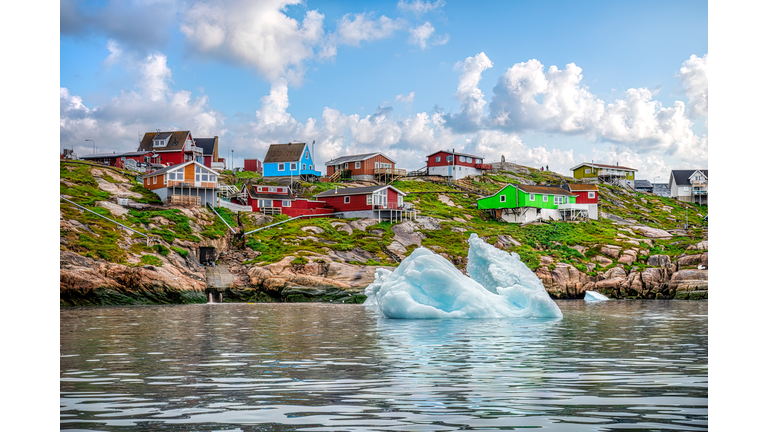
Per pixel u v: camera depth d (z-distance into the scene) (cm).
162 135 10156
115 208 5975
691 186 11525
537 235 7331
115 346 1817
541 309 3003
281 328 2452
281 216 7294
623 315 3250
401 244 6662
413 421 881
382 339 2000
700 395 1066
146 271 4609
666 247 6575
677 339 1991
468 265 3619
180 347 1791
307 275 5269
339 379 1223
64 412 945
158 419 896
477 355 1585
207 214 6412
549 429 838
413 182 10350
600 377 1245
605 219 9112
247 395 1067
